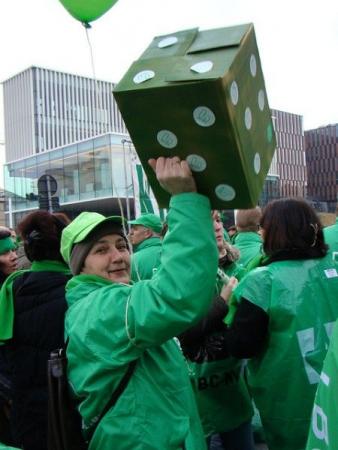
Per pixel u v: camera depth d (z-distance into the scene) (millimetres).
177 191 1607
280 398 2230
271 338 2244
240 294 2340
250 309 2242
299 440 2203
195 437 1836
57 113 78125
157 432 1701
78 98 79500
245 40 1442
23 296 2271
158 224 5141
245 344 2246
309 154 88938
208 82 1315
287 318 2199
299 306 2201
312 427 1262
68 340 1825
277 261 2309
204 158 1505
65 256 2070
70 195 34438
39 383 2184
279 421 2240
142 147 1570
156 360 1796
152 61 1488
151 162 1604
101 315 1715
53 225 2404
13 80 81500
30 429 2193
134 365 1729
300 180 86812
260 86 1583
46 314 2203
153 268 3990
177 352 1946
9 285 2338
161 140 1520
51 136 77125
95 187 32500
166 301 1601
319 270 2285
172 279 1593
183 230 1594
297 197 2430
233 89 1376
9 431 2873
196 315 1612
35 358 2189
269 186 32844
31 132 77125
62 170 35125
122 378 1710
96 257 1962
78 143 33969
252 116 1521
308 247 2301
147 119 1471
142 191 7348
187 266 1591
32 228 2373
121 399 1702
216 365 2785
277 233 2305
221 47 1430
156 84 1391
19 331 2244
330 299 2250
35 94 76750
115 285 1827
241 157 1450
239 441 2947
